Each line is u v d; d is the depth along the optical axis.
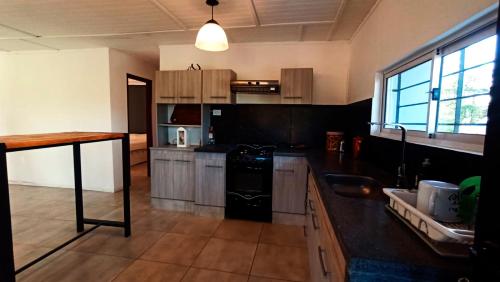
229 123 3.67
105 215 3.19
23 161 4.43
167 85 3.42
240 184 3.12
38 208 3.36
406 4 1.72
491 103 0.52
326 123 3.47
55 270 2.05
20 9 2.53
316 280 1.52
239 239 2.63
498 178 0.51
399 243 0.82
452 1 1.22
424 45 1.50
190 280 1.97
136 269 2.09
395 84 2.19
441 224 0.80
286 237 2.69
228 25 2.88
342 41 3.37
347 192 1.79
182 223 2.99
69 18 2.76
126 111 4.35
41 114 4.27
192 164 3.26
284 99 3.22
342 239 0.85
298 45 3.45
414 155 1.59
